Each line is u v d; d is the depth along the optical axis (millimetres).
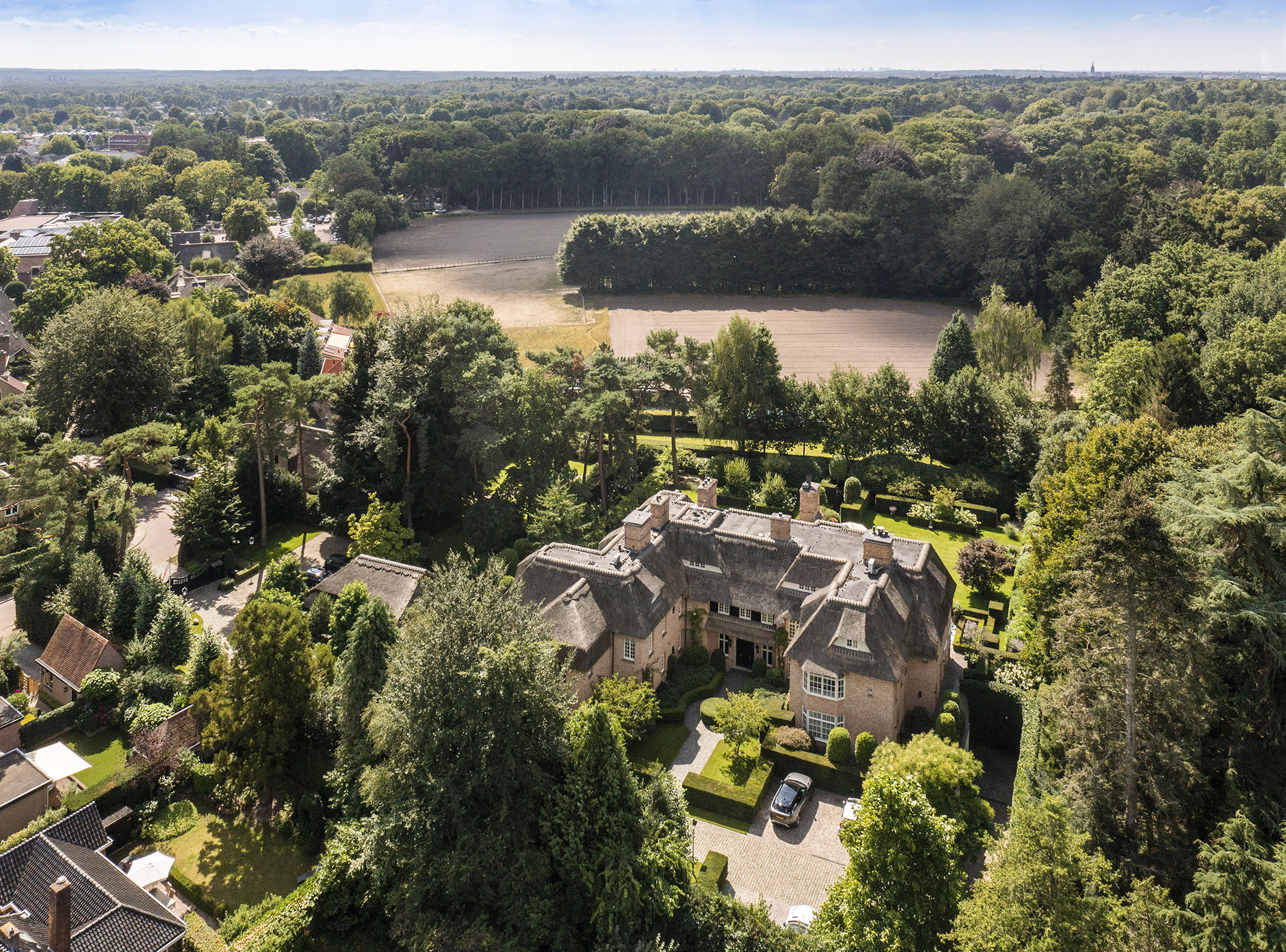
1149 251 144625
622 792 42500
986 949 34469
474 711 42000
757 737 54344
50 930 36844
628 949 38844
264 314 143250
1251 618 43281
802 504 68625
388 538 76000
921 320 169750
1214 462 60656
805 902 44531
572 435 86188
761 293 189625
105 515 77500
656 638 59562
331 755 51469
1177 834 44469
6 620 74625
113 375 104500
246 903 44719
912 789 38875
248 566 81250
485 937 40188
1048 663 56812
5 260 185500
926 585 58906
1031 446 92375
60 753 52719
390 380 81875
